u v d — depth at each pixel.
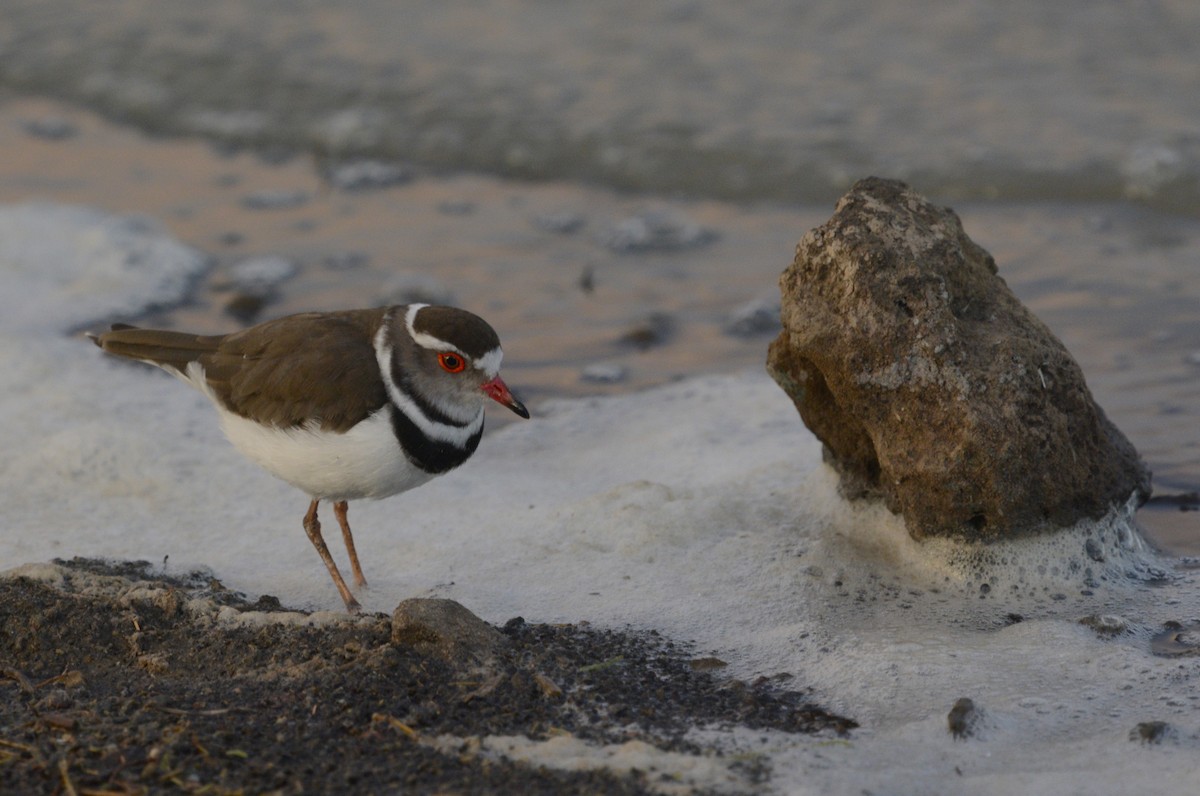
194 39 24.66
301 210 18.88
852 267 9.16
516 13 25.09
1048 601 9.23
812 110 20.48
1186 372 13.12
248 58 23.67
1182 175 17.77
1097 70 21.16
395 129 20.97
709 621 9.11
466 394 9.30
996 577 9.38
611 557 10.12
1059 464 9.18
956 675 8.10
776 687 8.13
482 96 21.69
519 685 7.88
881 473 9.87
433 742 7.17
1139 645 8.52
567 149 20.05
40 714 7.46
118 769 6.79
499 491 11.59
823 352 9.27
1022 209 17.48
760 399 13.26
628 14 24.73
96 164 20.52
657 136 20.08
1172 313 14.47
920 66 21.80
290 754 6.99
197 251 17.41
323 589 9.81
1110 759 6.99
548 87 21.89
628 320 15.33
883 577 9.59
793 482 11.09
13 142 21.25
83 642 8.54
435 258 17.09
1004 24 23.16
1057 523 9.39
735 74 21.95
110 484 11.54
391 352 9.15
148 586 9.11
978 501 9.16
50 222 17.95
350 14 25.53
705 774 6.75
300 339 9.32
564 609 9.35
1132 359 13.48
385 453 9.09
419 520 11.03
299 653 8.27
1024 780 6.79
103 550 10.41
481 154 20.22
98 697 7.86
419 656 8.10
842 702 7.90
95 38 24.98
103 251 17.11
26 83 23.45
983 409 8.97
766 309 15.27
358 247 17.48
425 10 25.59
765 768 6.86
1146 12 23.16
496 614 9.30
